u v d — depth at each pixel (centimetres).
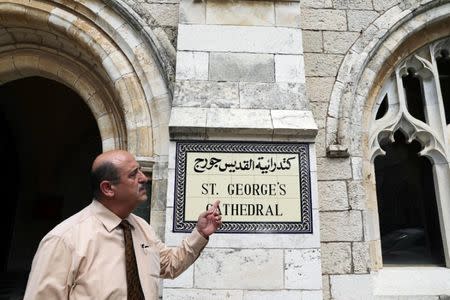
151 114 336
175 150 278
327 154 336
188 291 253
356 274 308
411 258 360
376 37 371
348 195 327
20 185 805
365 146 356
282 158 279
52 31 360
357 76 358
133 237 159
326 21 380
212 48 314
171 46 348
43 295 133
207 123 280
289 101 299
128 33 351
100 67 361
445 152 367
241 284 255
